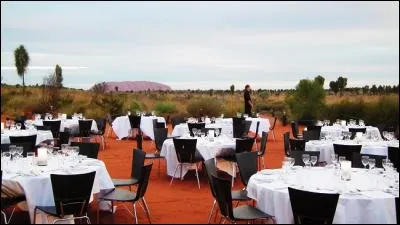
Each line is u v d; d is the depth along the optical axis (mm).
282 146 15195
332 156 9023
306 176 5562
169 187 8719
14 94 24406
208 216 6691
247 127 13867
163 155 9617
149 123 16703
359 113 19484
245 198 5988
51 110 20906
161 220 6484
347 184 5176
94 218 6555
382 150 8969
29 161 6516
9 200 5543
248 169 6770
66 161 6523
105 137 17688
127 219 6523
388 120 17422
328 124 14703
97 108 23281
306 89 21953
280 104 27625
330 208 4328
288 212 4801
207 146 8867
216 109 23219
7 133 11031
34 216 5461
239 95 27328
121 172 10289
